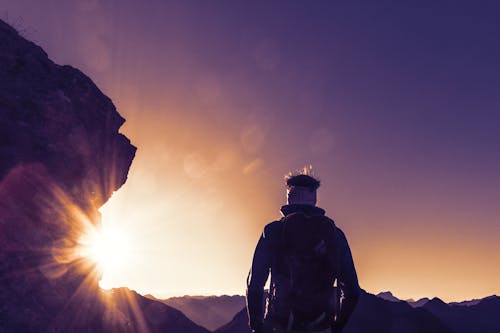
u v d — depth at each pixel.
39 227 8.34
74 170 10.01
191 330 64.19
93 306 10.34
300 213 2.75
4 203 7.50
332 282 2.62
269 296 2.70
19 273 7.33
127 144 13.43
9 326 6.56
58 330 7.87
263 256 2.65
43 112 8.99
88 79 11.60
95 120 11.33
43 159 8.72
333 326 2.76
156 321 51.28
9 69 8.90
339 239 2.71
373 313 134.75
